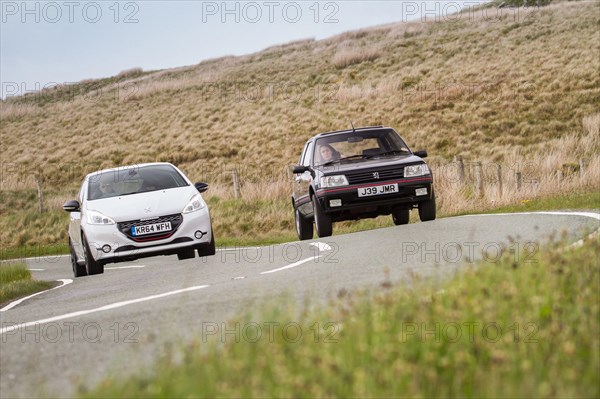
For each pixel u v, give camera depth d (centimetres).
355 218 4931
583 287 1664
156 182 4422
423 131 13950
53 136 19850
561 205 5181
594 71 14800
